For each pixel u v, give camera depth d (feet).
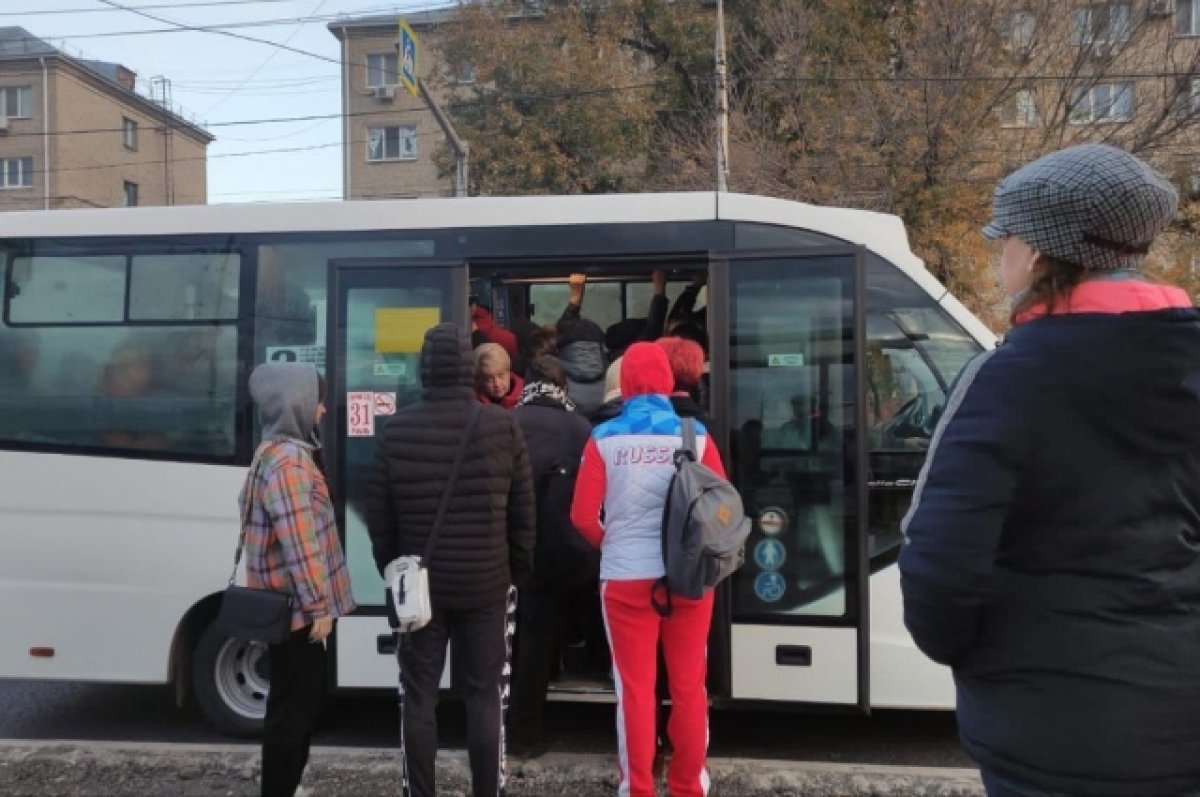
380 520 12.50
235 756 14.65
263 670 16.80
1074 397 5.59
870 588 15.17
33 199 134.72
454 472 12.25
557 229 16.25
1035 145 59.77
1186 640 5.55
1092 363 5.58
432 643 12.40
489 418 12.55
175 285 16.92
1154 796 5.47
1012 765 5.73
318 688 12.20
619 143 76.43
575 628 16.52
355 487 16.26
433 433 12.34
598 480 12.69
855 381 15.16
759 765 14.52
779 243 15.85
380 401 16.26
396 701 18.63
